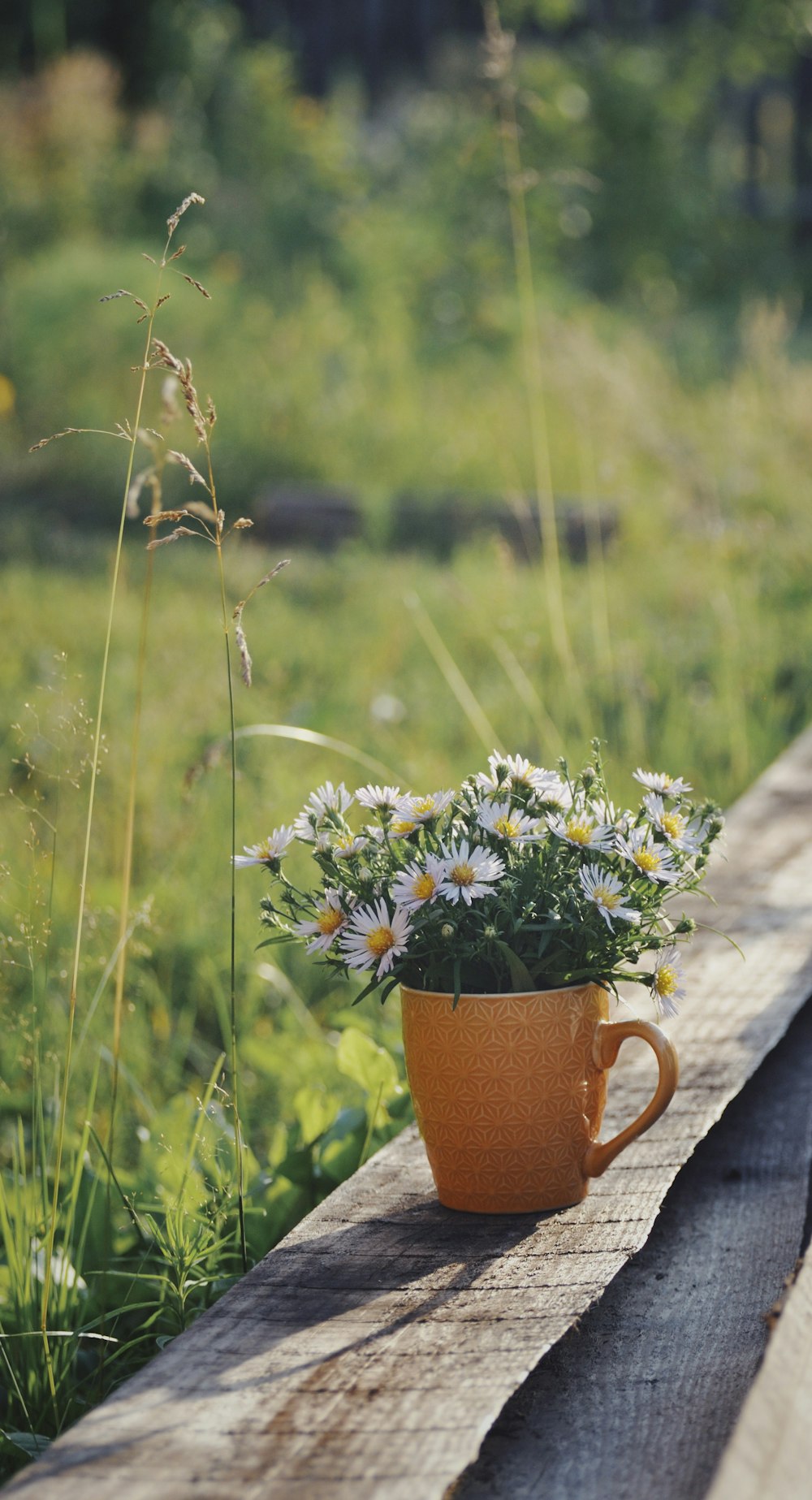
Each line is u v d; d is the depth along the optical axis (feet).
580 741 14.34
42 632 18.92
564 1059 5.44
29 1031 8.52
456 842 5.55
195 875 11.39
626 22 44.65
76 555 24.23
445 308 33.99
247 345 31.32
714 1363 5.09
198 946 10.66
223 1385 4.38
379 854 5.61
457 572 21.93
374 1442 4.05
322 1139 7.00
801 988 7.68
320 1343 4.62
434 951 5.44
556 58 39.17
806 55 44.78
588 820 5.46
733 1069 6.73
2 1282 6.41
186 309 32.07
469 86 41.14
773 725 15.62
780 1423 3.94
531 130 36.91
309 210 37.50
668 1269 5.75
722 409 24.75
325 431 28.81
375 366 31.45
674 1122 6.23
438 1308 4.83
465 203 36.24
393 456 28.09
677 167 40.06
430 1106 5.54
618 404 24.97
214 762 7.59
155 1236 6.79
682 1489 4.39
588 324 28.91
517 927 5.29
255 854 5.65
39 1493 3.86
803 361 30.32
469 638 18.57
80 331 31.45
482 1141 5.46
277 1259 5.26
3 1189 6.85
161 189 38.93
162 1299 6.31
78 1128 8.11
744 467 22.68
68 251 34.78
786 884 9.48
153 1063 9.45
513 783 5.67
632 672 15.47
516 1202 5.52
